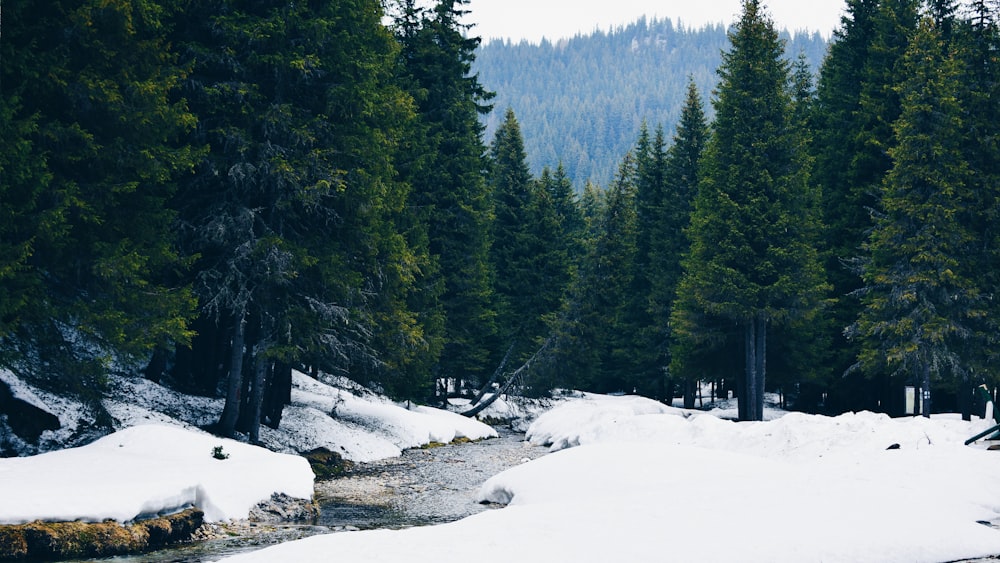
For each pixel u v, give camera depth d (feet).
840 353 113.19
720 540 31.22
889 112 106.93
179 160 51.83
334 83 66.69
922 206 91.15
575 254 209.26
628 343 162.61
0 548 32.91
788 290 96.48
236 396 66.44
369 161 68.90
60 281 50.06
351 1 66.49
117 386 68.85
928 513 36.65
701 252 106.11
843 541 31.48
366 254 72.13
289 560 28.04
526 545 30.25
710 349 112.68
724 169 106.73
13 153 40.14
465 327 123.75
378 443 85.56
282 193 63.82
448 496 59.31
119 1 46.01
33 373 56.44
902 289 92.27
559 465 57.67
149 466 46.06
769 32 104.78
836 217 116.06
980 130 95.61
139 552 36.83
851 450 59.67
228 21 60.13
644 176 171.12
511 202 165.99
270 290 64.08
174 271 61.87
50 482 39.17
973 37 100.07
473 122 123.24
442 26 113.50
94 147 45.93
